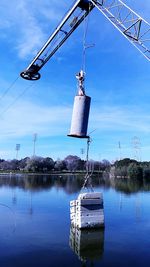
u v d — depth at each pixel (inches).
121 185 3376.0
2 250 861.2
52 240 964.0
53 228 1120.8
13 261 773.9
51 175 6441.9
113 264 766.5
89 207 1080.2
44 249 872.9
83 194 1075.3
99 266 752.3
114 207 1638.8
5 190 2637.8
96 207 1089.4
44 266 740.7
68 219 1290.6
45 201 1879.9
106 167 6958.7
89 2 725.3
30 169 7293.3
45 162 7445.9
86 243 935.0
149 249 882.1
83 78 437.4
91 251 863.7
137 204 1750.7
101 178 5295.3
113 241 957.2
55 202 1830.7
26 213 1432.1
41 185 3319.4
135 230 1095.6
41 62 986.1
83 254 834.8
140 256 823.1
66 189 2810.0
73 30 824.9
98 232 1062.4
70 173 7190.0
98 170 7185.0
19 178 4975.4
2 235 1017.5
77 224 1090.1
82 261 776.3
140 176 5285.4
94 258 807.7
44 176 5964.6
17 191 2554.1
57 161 7706.7
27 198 2036.2
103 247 899.4
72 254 834.2
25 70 1004.6
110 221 1250.0
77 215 1090.7
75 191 2596.0
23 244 916.0
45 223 1205.7
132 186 3211.1
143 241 958.4
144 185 3385.8
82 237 1000.9
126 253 845.2
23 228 1117.1
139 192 2490.2
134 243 936.3
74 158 7751.0
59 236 1008.9
